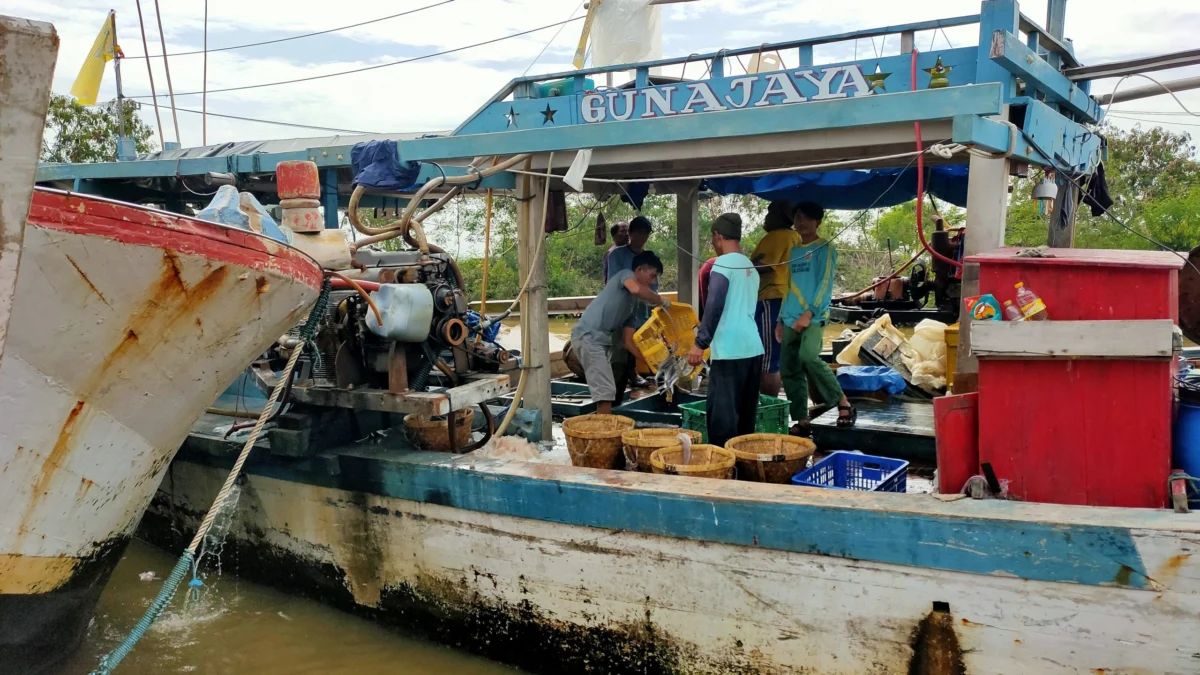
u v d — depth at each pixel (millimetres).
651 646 4273
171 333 3568
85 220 3119
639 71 5438
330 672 4543
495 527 4590
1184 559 3234
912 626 3713
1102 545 3342
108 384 3525
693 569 4113
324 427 5117
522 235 5840
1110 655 3404
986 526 3504
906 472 4875
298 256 3943
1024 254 3783
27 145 2695
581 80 5637
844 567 3799
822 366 5863
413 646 4883
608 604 4344
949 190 7707
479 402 4996
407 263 5199
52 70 2646
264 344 4012
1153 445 3525
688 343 6461
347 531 5094
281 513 5340
